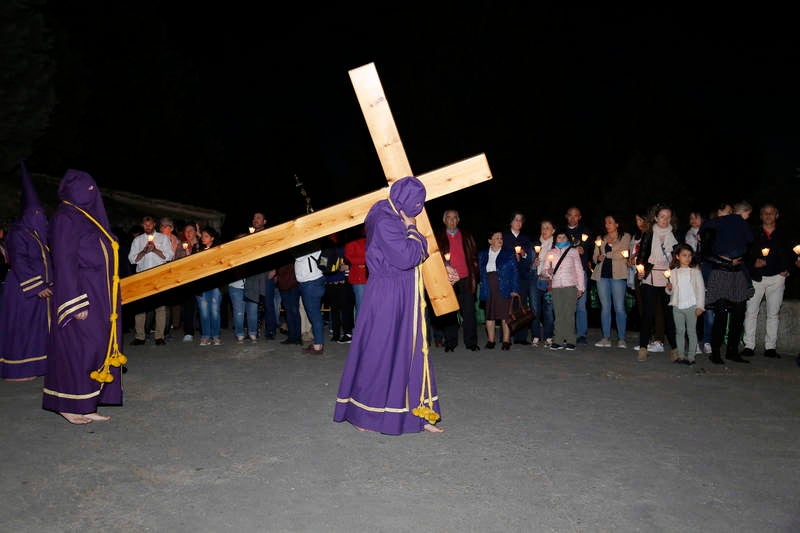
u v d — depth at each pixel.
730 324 9.27
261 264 10.88
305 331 11.35
